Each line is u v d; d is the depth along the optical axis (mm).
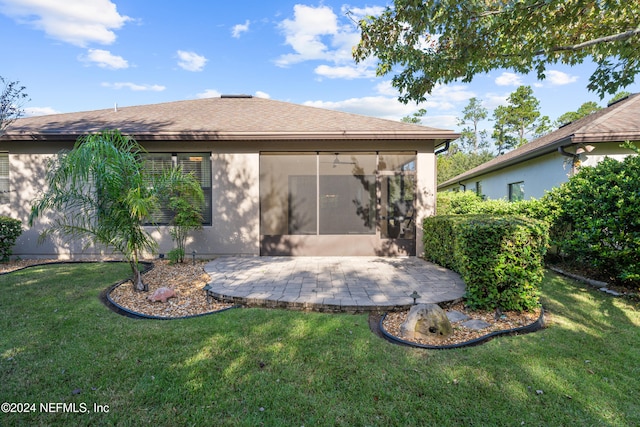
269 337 3400
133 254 5117
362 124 8461
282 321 3840
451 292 4789
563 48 4785
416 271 6289
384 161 8336
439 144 8547
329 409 2297
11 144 7758
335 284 5289
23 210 7812
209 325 3697
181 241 7703
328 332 3535
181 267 6766
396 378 2664
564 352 3094
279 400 2389
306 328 3639
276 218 8297
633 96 9961
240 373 2729
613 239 4977
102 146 4484
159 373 2715
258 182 8109
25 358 2943
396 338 3377
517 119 33781
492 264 4051
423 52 5336
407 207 8281
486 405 2334
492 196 13828
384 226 8297
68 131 7590
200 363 2873
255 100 11578
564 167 8000
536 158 9523
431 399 2400
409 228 8273
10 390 2480
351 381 2623
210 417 2211
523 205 7316
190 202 7457
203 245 8070
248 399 2395
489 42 4938
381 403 2359
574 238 5727
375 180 8320
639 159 5016
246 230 8133
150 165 8070
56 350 3094
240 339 3350
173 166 8070
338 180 8312
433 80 5672
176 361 2910
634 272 4855
